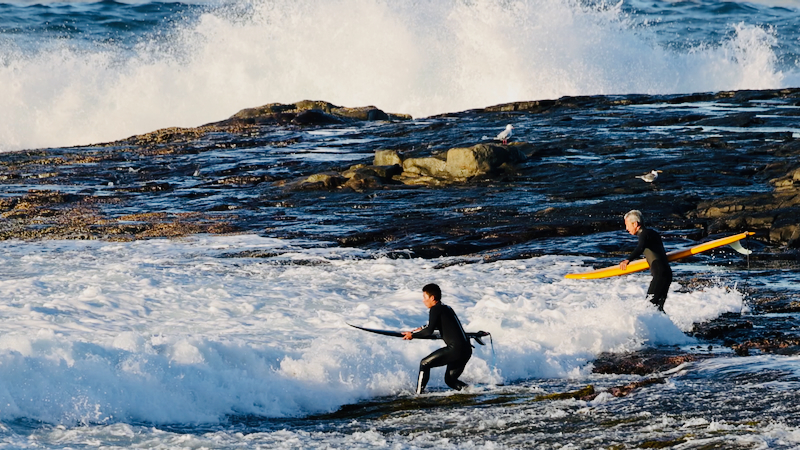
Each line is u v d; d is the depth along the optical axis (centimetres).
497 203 8150
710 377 3325
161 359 3195
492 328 4081
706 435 2556
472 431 2795
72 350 3158
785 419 2703
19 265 5906
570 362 3741
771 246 6359
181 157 12250
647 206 7538
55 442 2572
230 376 3228
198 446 2592
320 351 3544
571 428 2758
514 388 3412
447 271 5834
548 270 5803
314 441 2686
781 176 8469
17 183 10469
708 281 5303
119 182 10525
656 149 10481
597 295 4947
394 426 2912
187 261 6116
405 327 4288
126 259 6191
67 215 8350
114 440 2616
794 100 14688
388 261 6216
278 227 7581
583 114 13962
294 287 5272
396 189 9231
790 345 3888
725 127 12162
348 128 14925
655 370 3603
